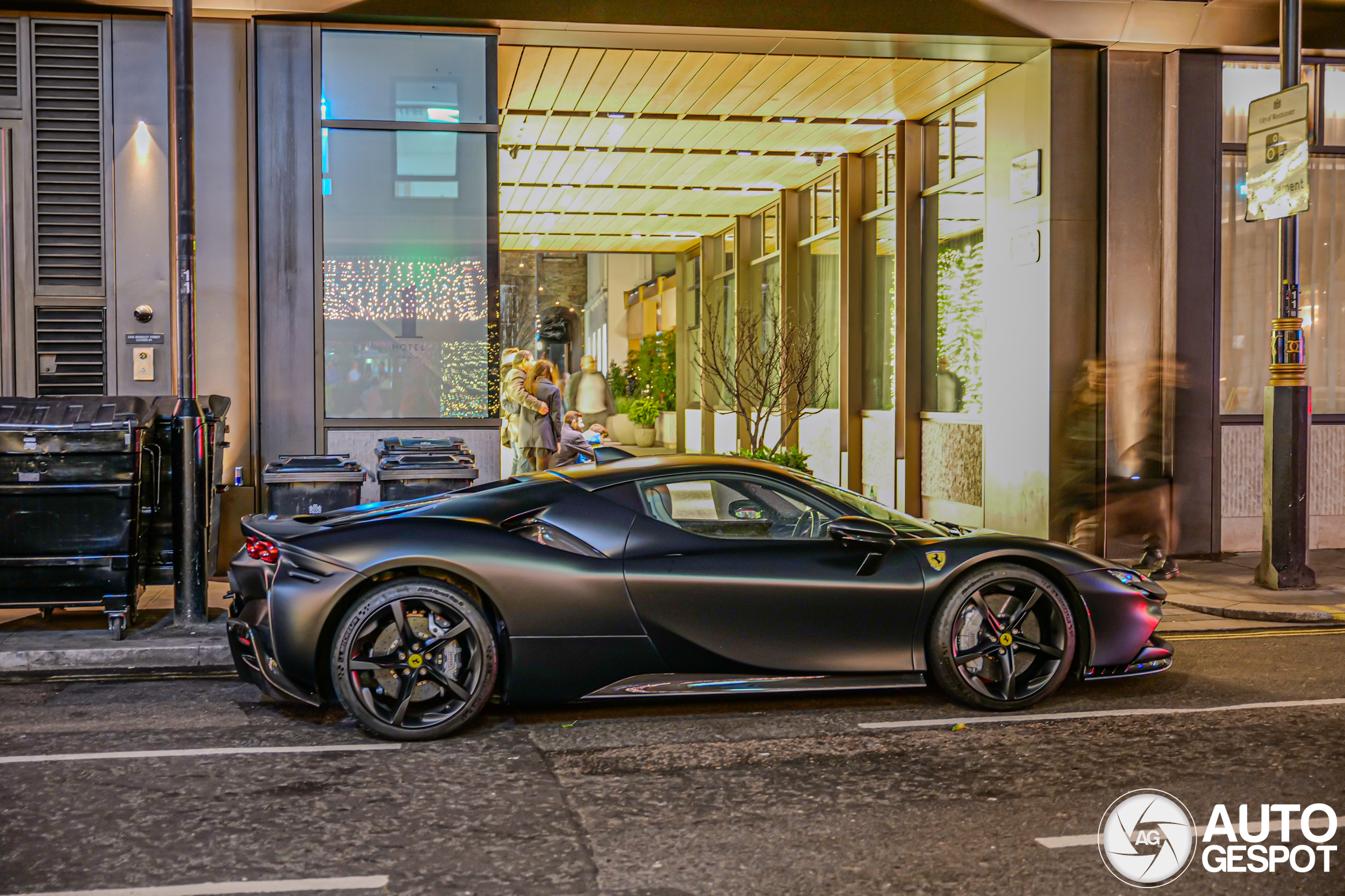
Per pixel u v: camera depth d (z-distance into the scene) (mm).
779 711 5359
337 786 4277
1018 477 11039
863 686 5277
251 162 9500
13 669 6316
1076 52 10500
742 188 17453
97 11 9281
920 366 13820
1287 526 8773
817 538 5473
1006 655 5352
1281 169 8609
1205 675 6090
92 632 6922
